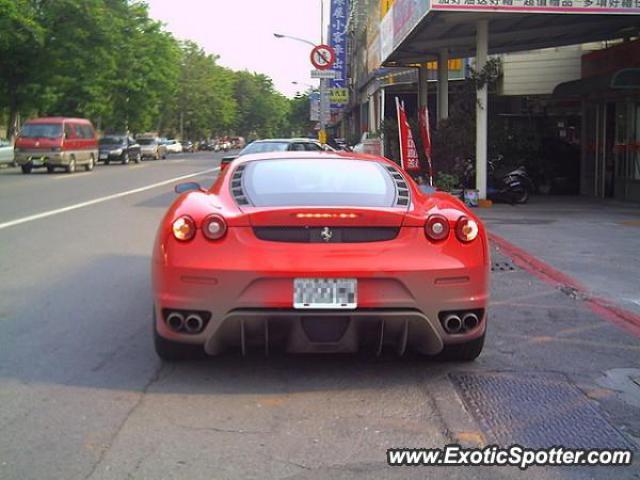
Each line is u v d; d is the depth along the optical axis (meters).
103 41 38.16
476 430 3.98
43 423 4.04
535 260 8.95
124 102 48.88
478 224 4.69
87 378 4.77
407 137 15.38
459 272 4.46
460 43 18.09
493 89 22.33
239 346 4.72
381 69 27.89
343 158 5.66
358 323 4.38
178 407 4.27
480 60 15.12
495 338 5.79
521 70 22.91
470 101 16.55
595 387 4.69
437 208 4.73
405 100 30.91
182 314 4.43
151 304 6.88
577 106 23.25
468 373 4.92
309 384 4.67
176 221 4.50
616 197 17.48
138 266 8.76
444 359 5.11
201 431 3.93
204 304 4.34
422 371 4.94
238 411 4.22
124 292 7.38
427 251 4.44
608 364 5.16
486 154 15.90
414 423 4.07
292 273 4.27
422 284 4.37
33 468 3.49
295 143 16.98
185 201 4.80
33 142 28.56
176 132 94.38
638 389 4.66
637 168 16.47
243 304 4.29
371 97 33.31
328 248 4.37
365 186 5.05
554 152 19.69
